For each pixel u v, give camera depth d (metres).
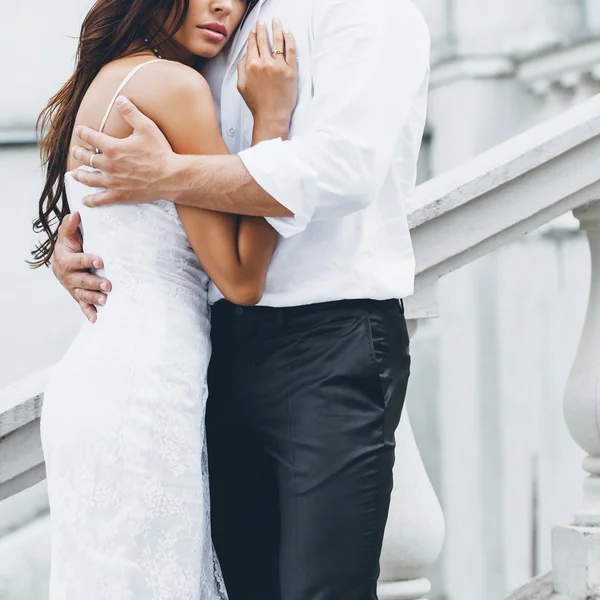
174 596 2.19
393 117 2.21
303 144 2.14
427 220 2.90
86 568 2.17
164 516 2.18
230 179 2.13
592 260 3.22
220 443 2.43
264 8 2.35
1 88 7.60
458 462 8.97
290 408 2.26
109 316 2.27
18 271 7.57
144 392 2.19
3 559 6.54
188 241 2.30
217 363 2.37
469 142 8.83
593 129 3.03
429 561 2.92
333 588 2.20
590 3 8.66
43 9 7.68
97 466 2.17
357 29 2.19
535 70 8.80
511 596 3.23
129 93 2.25
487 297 8.98
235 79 2.39
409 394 8.94
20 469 2.78
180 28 2.36
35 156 7.67
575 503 8.95
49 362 7.62
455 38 8.82
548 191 3.05
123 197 2.24
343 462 2.21
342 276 2.25
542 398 8.97
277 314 2.28
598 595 2.98
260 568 2.47
